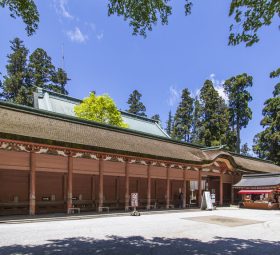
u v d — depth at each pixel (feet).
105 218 74.69
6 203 74.74
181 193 114.32
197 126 250.78
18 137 65.31
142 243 44.47
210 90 229.86
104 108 132.46
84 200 91.66
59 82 231.30
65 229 54.60
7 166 67.36
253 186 129.59
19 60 216.13
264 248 44.04
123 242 44.68
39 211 81.92
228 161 129.49
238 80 245.65
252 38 35.91
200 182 118.93
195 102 267.59
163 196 122.52
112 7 38.86
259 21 34.45
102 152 82.64
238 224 71.77
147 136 112.57
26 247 39.19
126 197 91.91
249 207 126.00
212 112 225.56
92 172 84.07
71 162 78.64
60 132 77.61
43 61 224.33
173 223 68.39
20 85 210.59
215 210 110.83
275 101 192.03
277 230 63.36
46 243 42.01
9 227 55.31
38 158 72.90
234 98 248.52
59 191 88.63
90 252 37.65
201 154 124.88
